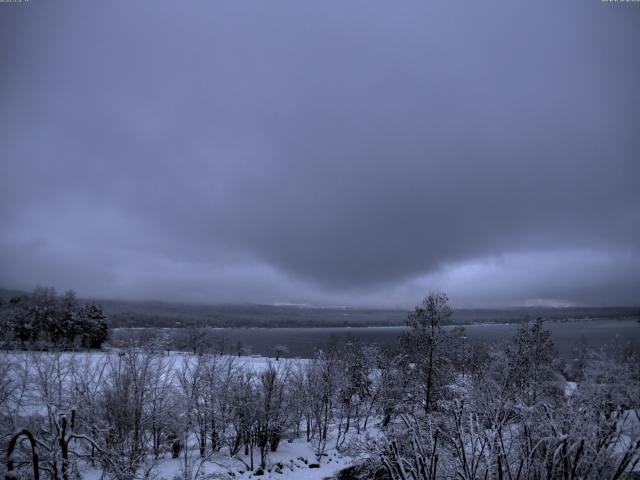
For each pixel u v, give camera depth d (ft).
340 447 108.88
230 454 99.35
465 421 44.04
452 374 100.12
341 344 204.44
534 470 39.96
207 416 100.73
